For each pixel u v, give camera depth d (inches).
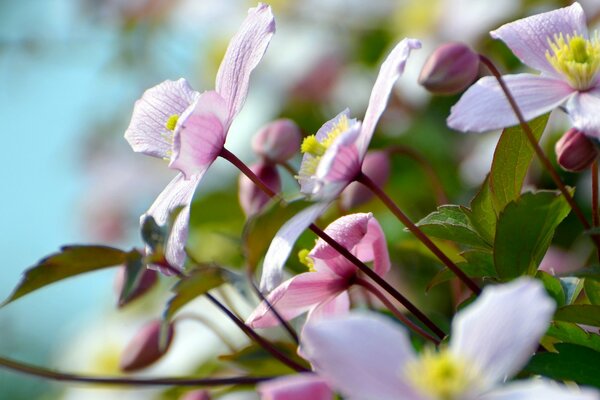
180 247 21.4
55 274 21.8
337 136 21.1
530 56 21.6
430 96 31.2
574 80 21.1
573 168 21.6
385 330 18.8
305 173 21.6
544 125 21.9
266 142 24.2
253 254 20.5
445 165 30.5
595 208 21.7
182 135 21.6
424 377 18.7
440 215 22.0
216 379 21.2
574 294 22.0
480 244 21.9
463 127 20.8
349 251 21.5
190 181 22.0
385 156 25.5
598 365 20.5
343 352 18.7
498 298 18.7
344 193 25.4
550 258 27.6
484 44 30.8
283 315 21.7
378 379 18.7
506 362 18.6
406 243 25.5
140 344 24.2
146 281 23.8
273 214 20.4
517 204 20.8
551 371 20.5
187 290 20.6
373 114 20.9
